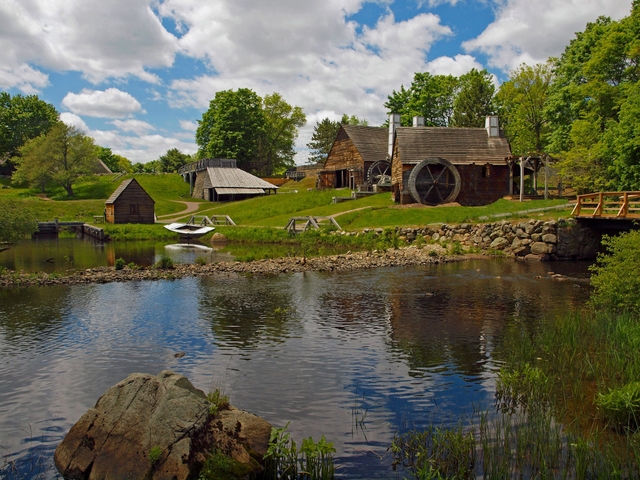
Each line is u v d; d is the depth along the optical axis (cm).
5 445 751
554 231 2812
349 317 1495
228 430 669
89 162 8094
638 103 3027
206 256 3228
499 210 3616
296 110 10762
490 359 1103
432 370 1040
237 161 9006
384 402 884
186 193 8419
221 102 8950
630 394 773
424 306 1634
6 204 3403
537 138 5909
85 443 691
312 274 2325
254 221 5125
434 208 3981
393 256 2834
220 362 1101
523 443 698
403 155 4341
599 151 3484
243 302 1709
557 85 4675
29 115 9894
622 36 3609
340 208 4594
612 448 693
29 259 3033
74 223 5491
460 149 4478
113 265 2748
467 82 7081
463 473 640
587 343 1143
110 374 1037
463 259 2806
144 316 1517
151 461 623
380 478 653
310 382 980
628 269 1405
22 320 1476
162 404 666
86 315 1533
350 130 5972
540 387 896
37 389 962
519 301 1694
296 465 669
